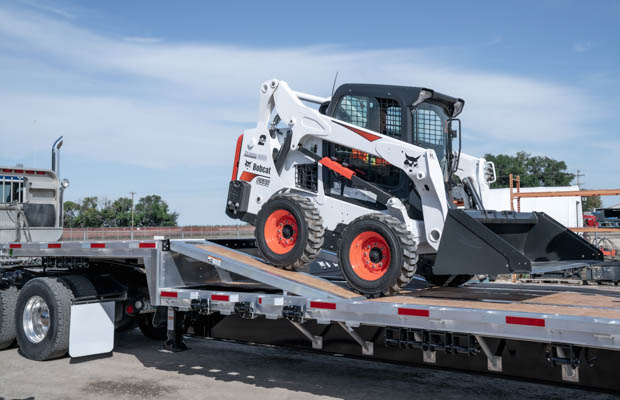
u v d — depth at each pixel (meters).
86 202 74.62
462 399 4.75
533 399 4.74
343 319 4.37
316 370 5.73
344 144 5.54
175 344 5.64
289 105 6.05
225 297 5.01
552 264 5.28
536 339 3.50
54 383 5.23
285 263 5.40
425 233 5.16
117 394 4.88
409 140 5.36
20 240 7.30
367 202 5.58
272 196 5.62
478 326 3.73
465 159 6.42
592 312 3.73
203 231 42.62
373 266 4.95
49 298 5.89
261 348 6.84
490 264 4.33
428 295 5.14
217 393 4.90
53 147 7.72
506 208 21.50
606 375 3.42
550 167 81.06
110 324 6.12
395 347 4.34
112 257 5.91
